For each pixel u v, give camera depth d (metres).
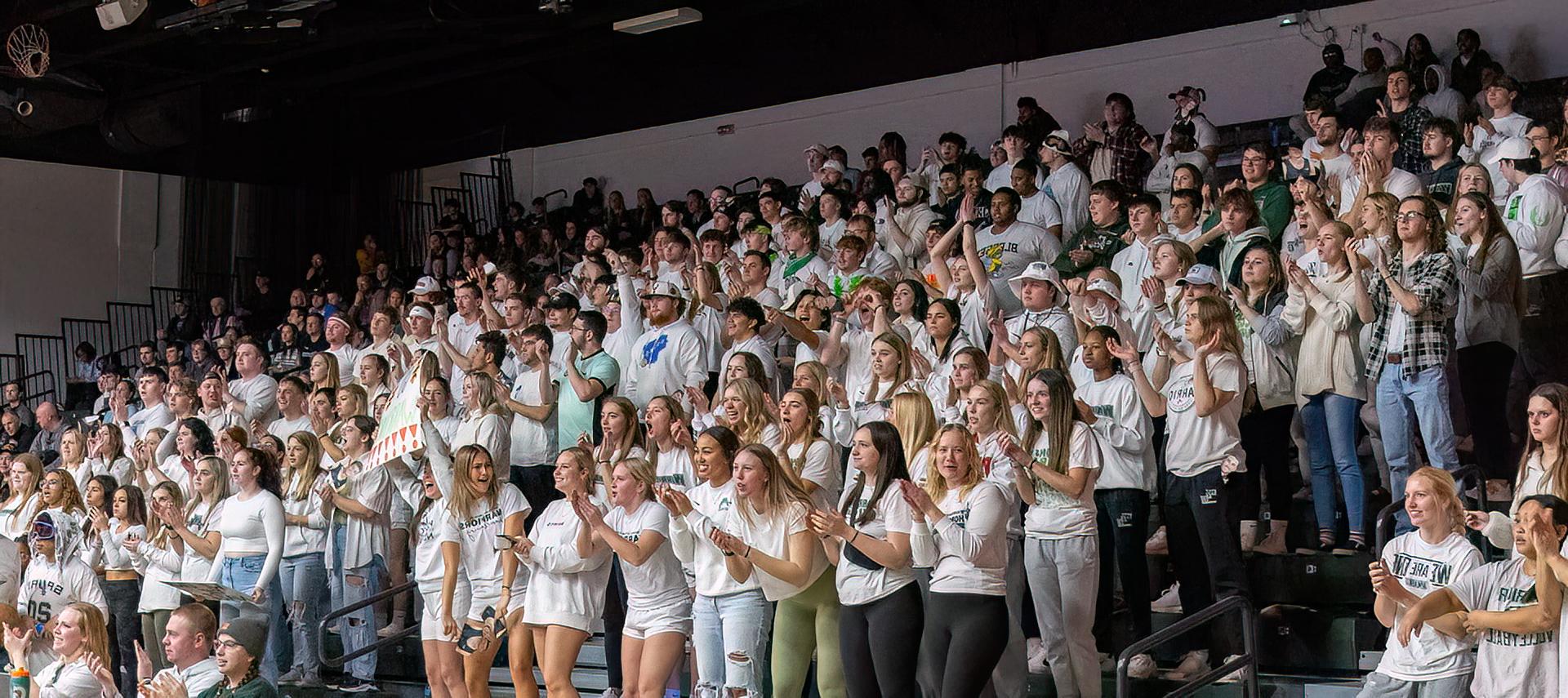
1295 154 10.23
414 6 15.93
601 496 7.55
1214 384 6.87
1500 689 5.28
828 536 6.17
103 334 20.19
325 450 9.37
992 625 5.87
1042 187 11.57
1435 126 8.87
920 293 9.04
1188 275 7.88
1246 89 14.29
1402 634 5.31
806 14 17.30
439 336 10.87
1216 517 6.84
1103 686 6.88
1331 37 13.80
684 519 6.61
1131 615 6.91
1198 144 12.62
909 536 5.95
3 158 19.56
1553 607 5.13
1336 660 6.99
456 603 7.66
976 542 5.88
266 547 8.76
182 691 6.27
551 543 7.07
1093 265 9.34
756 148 17.86
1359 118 12.18
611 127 19.12
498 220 19.55
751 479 6.29
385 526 9.11
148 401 12.14
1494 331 7.44
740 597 6.45
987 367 7.06
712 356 10.12
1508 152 9.02
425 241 20.44
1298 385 7.80
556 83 19.47
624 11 15.05
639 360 9.59
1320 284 7.79
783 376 10.06
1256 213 8.53
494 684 8.59
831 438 7.91
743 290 9.90
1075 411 6.58
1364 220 7.96
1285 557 7.52
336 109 20.03
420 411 7.91
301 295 17.08
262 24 13.67
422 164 20.47
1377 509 8.21
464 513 7.51
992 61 16.00
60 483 9.76
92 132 20.16
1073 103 15.42
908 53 16.58
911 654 5.98
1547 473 5.71
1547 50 12.75
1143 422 6.94
